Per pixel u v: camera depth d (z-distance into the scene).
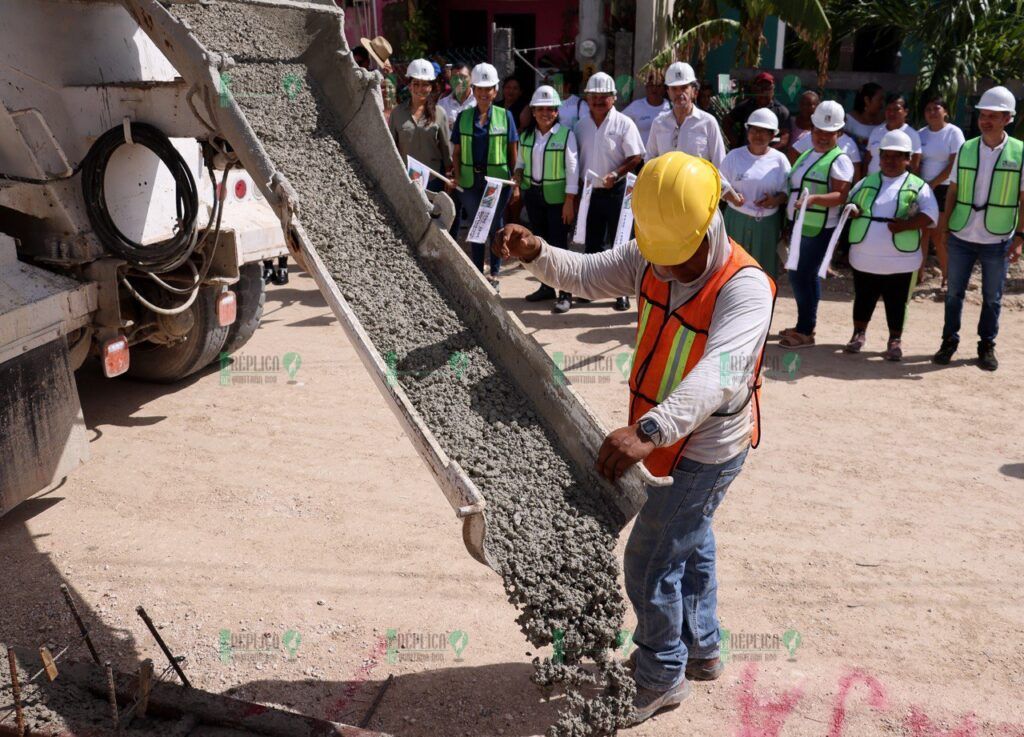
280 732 2.78
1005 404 6.47
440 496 5.01
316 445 5.61
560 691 3.55
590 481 3.15
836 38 10.80
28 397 4.55
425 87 8.49
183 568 4.30
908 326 8.32
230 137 3.96
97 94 4.74
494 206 7.62
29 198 4.81
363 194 4.21
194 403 6.25
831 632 3.92
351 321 3.19
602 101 7.84
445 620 3.97
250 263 6.63
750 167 7.31
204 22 4.56
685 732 3.34
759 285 2.85
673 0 11.70
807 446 5.73
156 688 2.94
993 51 9.91
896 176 7.01
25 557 4.36
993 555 4.52
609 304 8.81
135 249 4.88
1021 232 6.96
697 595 3.44
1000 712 3.45
